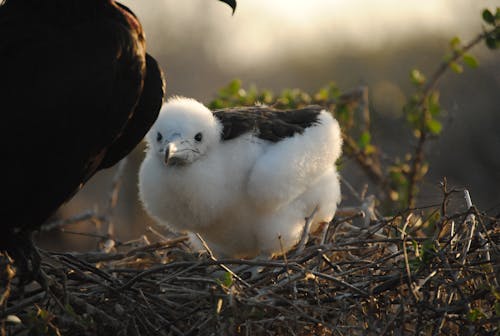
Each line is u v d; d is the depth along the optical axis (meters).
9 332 8.37
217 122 10.96
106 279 9.34
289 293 9.05
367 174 14.22
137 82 9.38
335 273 9.40
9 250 9.25
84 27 9.22
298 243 11.29
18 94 8.83
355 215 11.69
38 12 9.31
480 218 9.27
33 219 9.26
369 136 14.00
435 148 18.88
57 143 8.93
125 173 20.06
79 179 9.30
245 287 9.12
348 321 9.12
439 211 11.01
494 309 8.58
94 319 8.72
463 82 25.72
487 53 26.44
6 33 9.17
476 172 21.83
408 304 8.73
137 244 11.88
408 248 9.52
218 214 10.82
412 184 13.48
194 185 10.55
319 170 11.02
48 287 8.82
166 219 11.12
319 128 11.24
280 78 42.38
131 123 10.00
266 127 11.03
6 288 8.22
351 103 14.34
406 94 30.53
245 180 10.72
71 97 8.89
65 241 18.05
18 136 8.79
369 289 8.81
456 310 8.52
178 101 11.27
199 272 10.38
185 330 8.96
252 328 8.70
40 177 9.02
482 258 9.44
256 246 11.27
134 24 9.69
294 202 11.08
